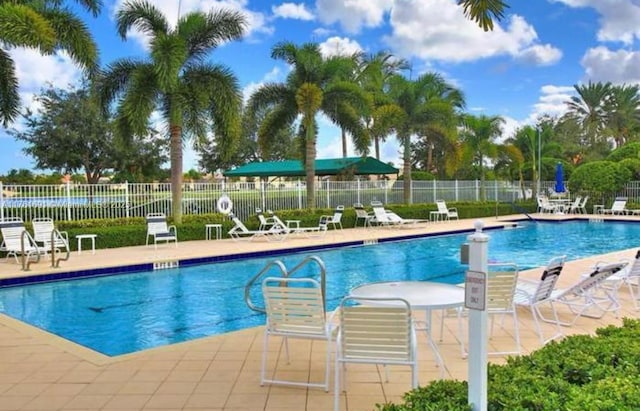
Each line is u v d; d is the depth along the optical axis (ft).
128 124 48.88
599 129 137.28
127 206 49.49
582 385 9.16
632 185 82.79
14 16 34.47
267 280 13.43
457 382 9.33
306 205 62.18
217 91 48.73
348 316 11.61
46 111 79.77
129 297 28.22
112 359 15.28
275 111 61.87
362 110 60.13
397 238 52.19
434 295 14.12
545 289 17.75
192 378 13.67
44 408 11.81
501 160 96.63
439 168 108.47
